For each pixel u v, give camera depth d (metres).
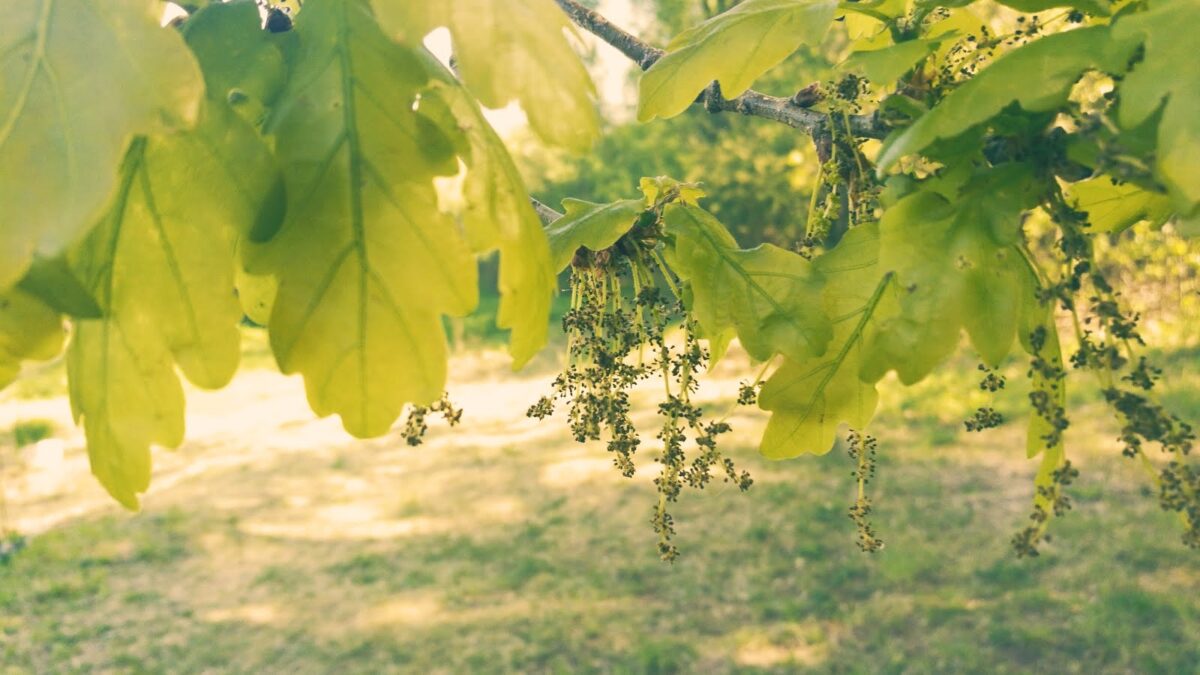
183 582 2.31
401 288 0.32
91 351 0.33
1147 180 0.33
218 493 3.03
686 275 0.47
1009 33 0.41
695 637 1.88
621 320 0.47
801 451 0.45
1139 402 0.33
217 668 1.88
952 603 1.91
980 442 2.90
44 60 0.28
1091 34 0.33
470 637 1.94
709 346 0.48
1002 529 2.26
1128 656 1.66
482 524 2.60
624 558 2.28
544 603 2.07
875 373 0.35
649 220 0.47
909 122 0.39
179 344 0.32
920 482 2.61
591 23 0.55
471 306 0.32
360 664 1.87
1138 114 0.31
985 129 0.36
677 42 0.47
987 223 0.35
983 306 0.35
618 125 4.79
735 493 2.62
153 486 3.14
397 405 0.32
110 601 2.20
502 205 0.32
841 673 1.71
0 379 0.31
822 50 3.49
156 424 0.33
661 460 0.46
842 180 0.45
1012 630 1.79
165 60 0.29
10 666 1.90
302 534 2.62
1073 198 0.44
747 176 4.02
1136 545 2.06
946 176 0.36
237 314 0.32
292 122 0.32
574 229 0.47
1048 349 0.37
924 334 0.35
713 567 2.19
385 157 0.32
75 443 3.69
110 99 0.28
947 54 0.41
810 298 0.43
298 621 2.06
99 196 0.27
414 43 0.32
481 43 0.32
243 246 0.32
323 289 0.31
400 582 2.24
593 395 0.46
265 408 4.28
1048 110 0.33
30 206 0.27
